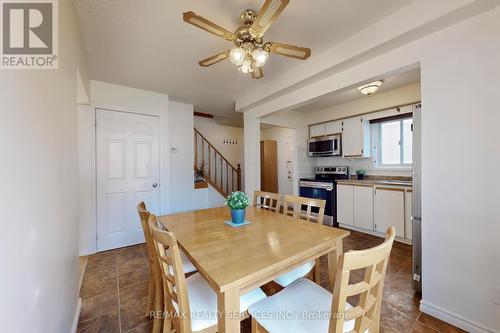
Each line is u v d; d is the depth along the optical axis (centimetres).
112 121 304
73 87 159
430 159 164
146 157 331
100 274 233
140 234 326
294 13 169
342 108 418
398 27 167
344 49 205
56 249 109
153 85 310
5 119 62
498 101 137
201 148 534
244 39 158
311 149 471
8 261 61
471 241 147
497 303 138
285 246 124
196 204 413
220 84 307
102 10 162
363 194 358
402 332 149
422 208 169
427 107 166
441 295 161
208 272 95
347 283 75
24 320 71
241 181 608
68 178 139
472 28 146
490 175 140
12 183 65
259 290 128
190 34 193
